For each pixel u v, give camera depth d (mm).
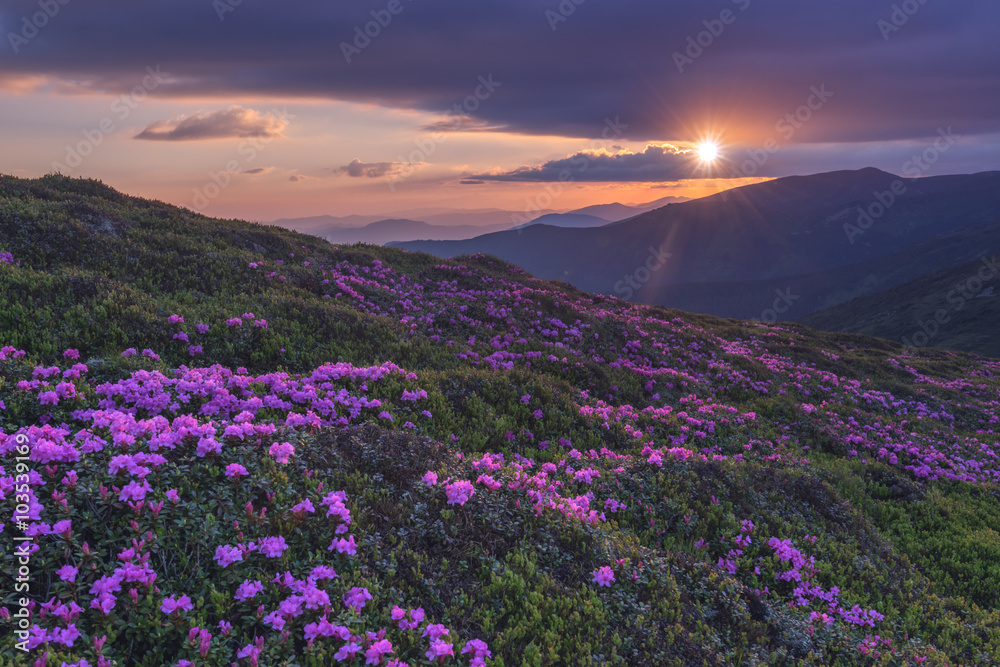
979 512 15203
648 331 32594
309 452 8289
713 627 7422
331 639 5281
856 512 12984
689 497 11586
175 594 5152
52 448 6027
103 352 13203
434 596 6398
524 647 6117
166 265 20531
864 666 7547
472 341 22938
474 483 9039
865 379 33250
